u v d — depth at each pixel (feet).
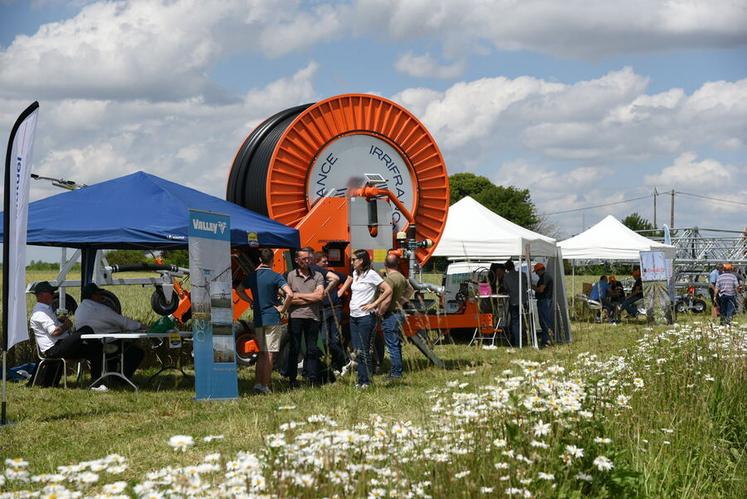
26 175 30.42
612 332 59.21
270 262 38.52
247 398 36.04
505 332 60.29
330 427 20.54
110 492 15.26
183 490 15.06
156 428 29.91
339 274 47.88
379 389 36.96
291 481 15.44
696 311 104.94
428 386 37.91
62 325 41.16
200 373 35.32
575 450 18.12
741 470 23.54
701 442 24.50
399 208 51.93
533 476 17.35
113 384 40.93
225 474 16.15
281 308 39.68
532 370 22.74
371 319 38.55
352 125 52.70
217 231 36.35
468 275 73.77
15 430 29.86
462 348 54.95
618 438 22.11
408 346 39.81
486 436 19.19
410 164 55.01
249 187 51.70
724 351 33.06
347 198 49.52
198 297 35.40
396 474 16.44
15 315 30.35
